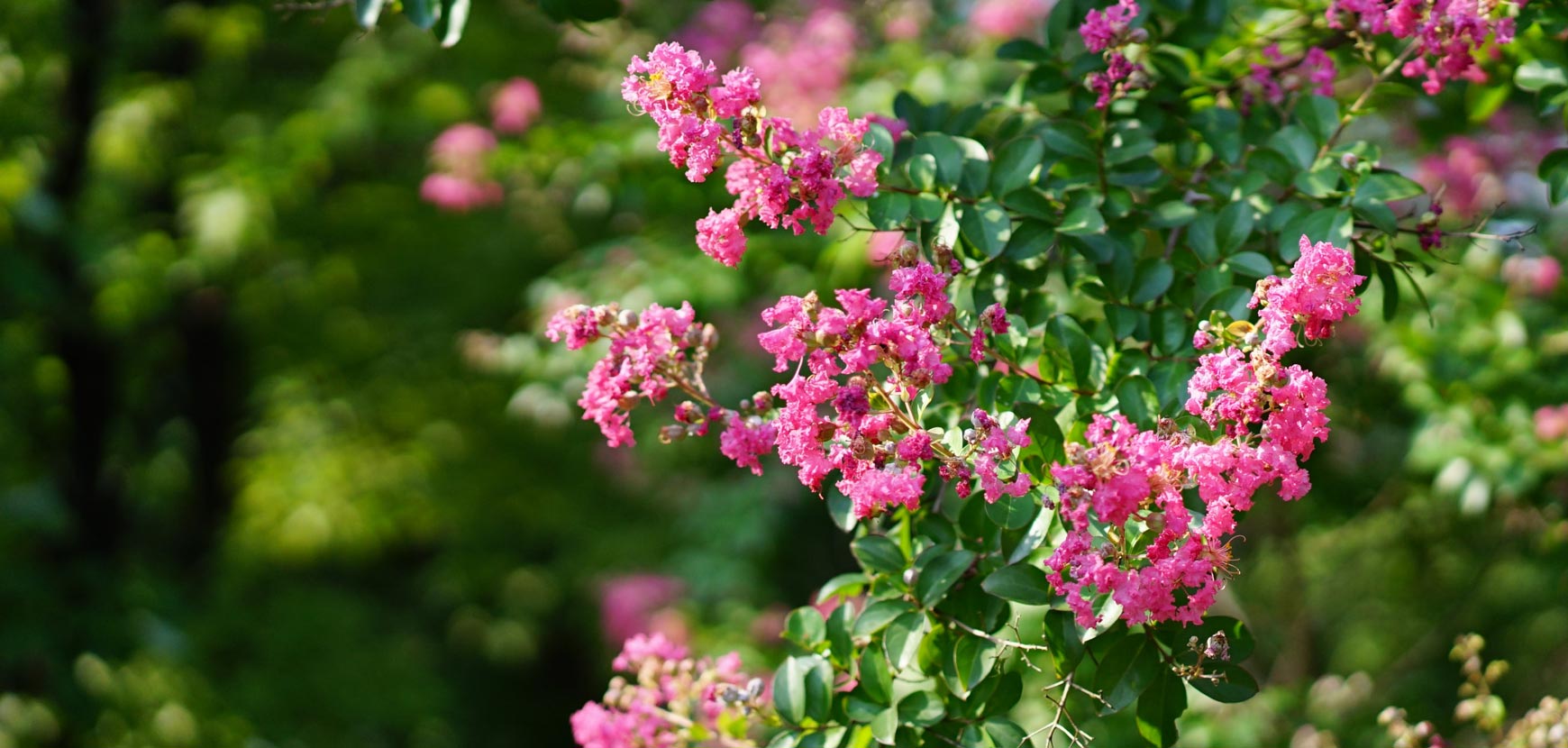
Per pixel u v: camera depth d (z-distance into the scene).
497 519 8.43
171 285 6.65
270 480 7.34
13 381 6.57
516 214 6.06
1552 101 2.25
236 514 7.59
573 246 6.57
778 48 4.78
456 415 7.79
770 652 6.30
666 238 5.08
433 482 7.75
